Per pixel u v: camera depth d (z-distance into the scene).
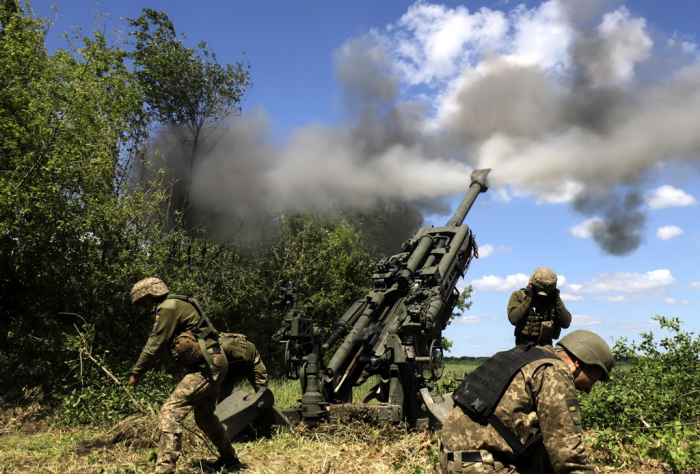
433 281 8.00
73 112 10.55
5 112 9.83
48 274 10.28
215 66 16.22
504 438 2.80
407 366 6.53
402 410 6.45
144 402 7.48
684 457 4.64
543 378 2.80
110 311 10.85
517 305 6.54
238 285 14.15
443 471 2.91
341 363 6.93
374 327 7.39
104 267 10.77
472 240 9.53
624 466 5.04
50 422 7.66
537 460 2.84
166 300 4.97
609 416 6.00
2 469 5.22
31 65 10.47
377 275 7.88
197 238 14.52
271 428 6.53
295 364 6.87
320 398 6.56
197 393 4.82
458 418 2.93
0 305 10.10
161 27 16.02
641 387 6.99
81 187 10.51
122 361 10.48
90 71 11.21
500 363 2.96
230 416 6.14
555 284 6.36
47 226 9.91
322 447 5.97
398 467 5.16
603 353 2.94
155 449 5.71
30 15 10.91
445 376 9.47
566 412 2.72
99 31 11.50
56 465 5.33
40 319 10.24
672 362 7.34
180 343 4.84
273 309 16.08
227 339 6.32
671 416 6.32
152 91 15.86
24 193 9.33
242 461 5.51
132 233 10.97
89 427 7.22
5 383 9.07
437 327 8.09
